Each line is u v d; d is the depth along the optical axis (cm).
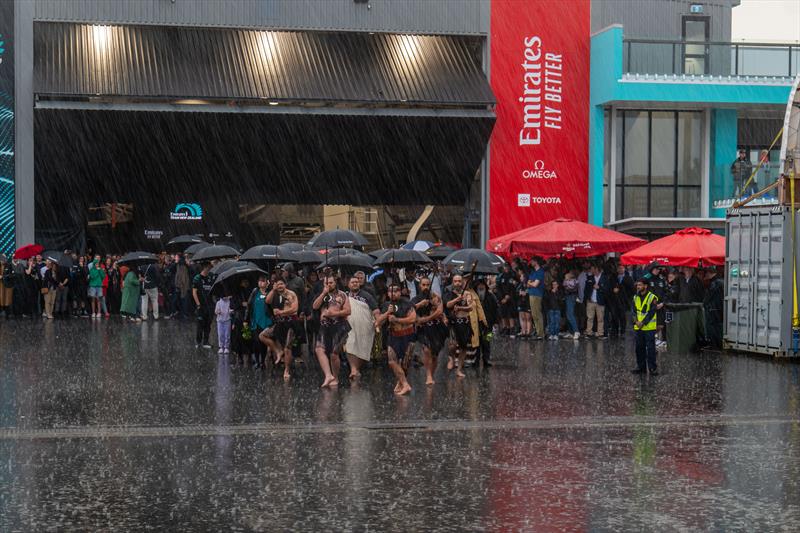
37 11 3250
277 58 3303
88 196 3409
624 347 2233
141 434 1126
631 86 3338
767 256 2022
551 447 1057
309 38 3384
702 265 2442
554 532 732
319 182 3500
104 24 3288
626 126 3550
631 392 1495
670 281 2336
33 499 828
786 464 973
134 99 3191
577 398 1430
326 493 849
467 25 3456
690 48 3394
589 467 958
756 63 3400
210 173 3431
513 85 3475
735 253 2123
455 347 1794
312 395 1458
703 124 3562
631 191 3559
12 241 3319
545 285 2469
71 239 3409
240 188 3488
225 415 1266
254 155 3388
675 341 2156
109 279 3319
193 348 2155
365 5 3412
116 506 805
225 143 3328
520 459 994
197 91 3164
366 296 1659
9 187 3291
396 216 3578
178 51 3269
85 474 921
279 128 3309
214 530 737
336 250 2136
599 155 3484
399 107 3341
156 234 3469
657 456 1012
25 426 1177
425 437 1114
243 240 3519
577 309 2539
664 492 857
